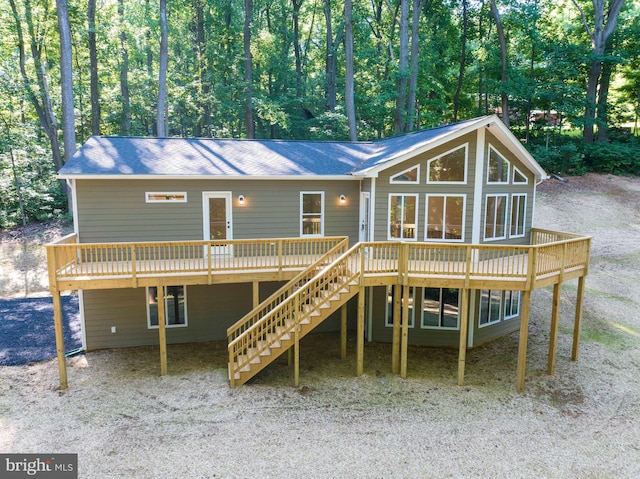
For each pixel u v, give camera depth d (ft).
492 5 88.74
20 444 25.46
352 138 78.59
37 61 75.00
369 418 29.12
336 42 94.94
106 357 38.73
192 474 23.17
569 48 88.63
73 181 37.60
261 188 42.16
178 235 40.70
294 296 33.01
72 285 31.99
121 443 25.71
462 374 33.88
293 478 23.09
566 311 49.24
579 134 107.04
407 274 33.81
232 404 30.55
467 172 39.88
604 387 33.73
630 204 77.97
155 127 108.68
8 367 35.88
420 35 98.43
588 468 24.58
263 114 89.92
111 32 77.46
